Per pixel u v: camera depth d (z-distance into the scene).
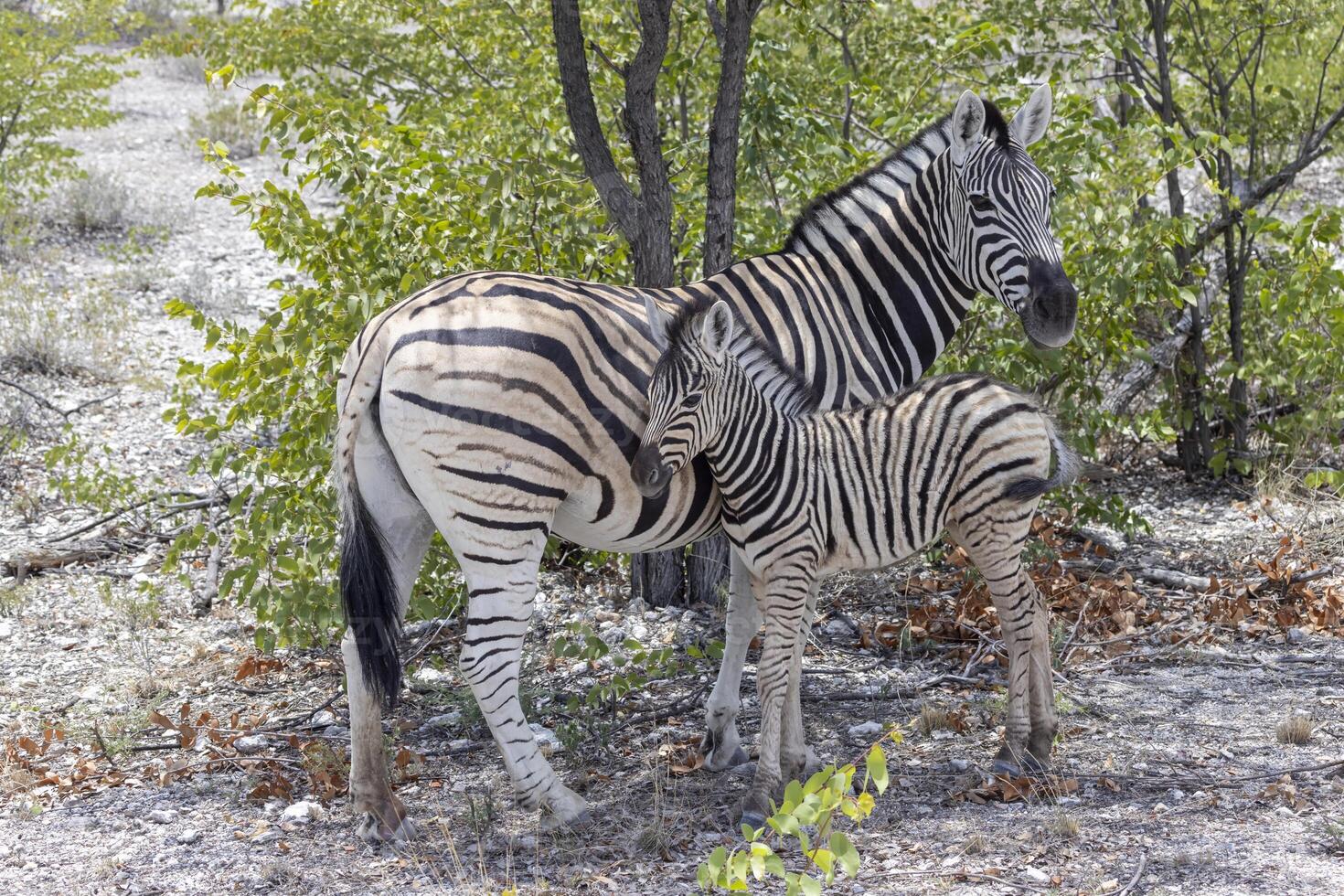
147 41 20.69
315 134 10.77
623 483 7.63
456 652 11.09
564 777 8.56
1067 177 12.00
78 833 7.84
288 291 11.20
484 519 7.32
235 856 7.49
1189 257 14.38
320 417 10.13
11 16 25.30
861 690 9.97
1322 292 12.59
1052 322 8.48
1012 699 8.09
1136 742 8.52
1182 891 6.40
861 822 7.54
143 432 15.91
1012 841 7.12
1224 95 15.28
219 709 10.08
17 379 16.97
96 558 13.20
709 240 11.35
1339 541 12.37
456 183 10.78
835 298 8.83
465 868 7.27
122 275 20.78
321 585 10.16
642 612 11.83
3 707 10.02
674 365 7.15
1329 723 8.69
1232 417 14.74
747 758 8.70
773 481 7.53
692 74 14.50
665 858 7.25
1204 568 12.42
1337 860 6.66
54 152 23.64
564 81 10.51
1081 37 18.67
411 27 23.42
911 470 7.80
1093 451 12.47
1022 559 11.91
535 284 7.57
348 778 8.50
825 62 15.14
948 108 15.52
